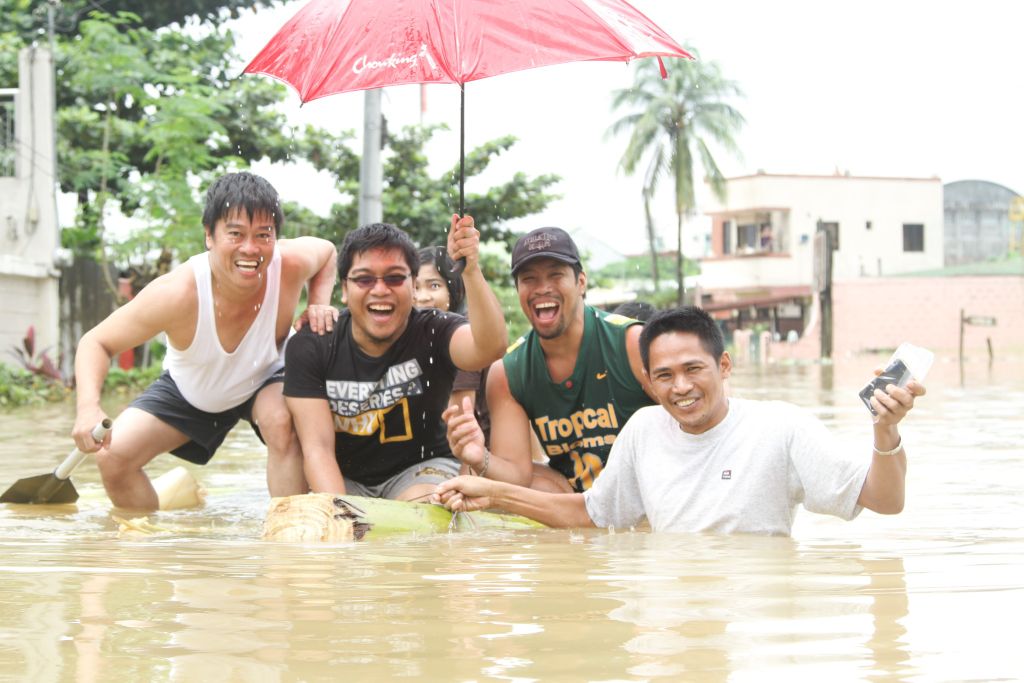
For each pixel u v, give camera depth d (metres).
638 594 2.64
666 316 3.80
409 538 3.77
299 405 4.68
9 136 15.50
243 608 2.50
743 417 3.86
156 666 2.01
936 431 8.05
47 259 15.39
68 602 2.57
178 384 5.12
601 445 4.74
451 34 4.41
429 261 5.61
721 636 2.21
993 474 5.55
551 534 3.86
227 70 20.78
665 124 38.66
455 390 5.13
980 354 33.06
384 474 4.94
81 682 1.92
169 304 4.81
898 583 2.76
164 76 17.39
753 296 43.44
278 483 4.95
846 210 43.59
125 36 17.73
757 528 3.78
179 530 4.14
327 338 4.69
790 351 36.56
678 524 3.87
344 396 4.68
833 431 8.03
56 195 15.58
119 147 19.08
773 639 2.18
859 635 2.21
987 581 2.77
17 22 21.03
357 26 4.60
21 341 14.84
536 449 5.64
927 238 44.31
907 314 38.41
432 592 2.69
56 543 3.67
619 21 4.52
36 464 6.50
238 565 3.13
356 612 2.45
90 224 18.69
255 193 4.68
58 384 13.48
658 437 3.97
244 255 4.69
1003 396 12.33
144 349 17.05
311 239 5.34
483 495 4.09
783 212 43.38
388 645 2.15
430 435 4.90
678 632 2.25
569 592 2.68
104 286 16.41
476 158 18.66
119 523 4.21
